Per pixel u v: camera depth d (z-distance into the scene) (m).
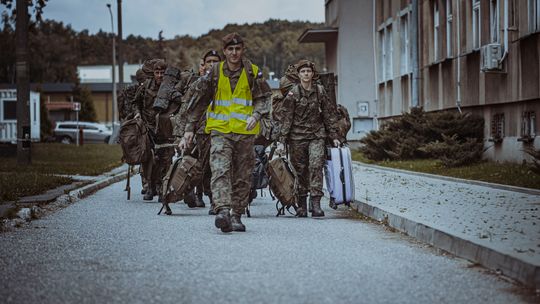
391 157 36.66
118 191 26.72
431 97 40.16
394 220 15.84
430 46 40.72
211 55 19.12
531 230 13.27
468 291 9.57
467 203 18.16
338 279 10.22
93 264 11.41
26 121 37.78
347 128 22.64
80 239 14.14
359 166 36.47
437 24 39.66
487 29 32.22
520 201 18.55
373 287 9.73
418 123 35.66
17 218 16.80
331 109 17.92
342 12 56.78
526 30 28.03
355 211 19.05
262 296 9.17
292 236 14.49
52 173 32.81
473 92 33.66
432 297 9.20
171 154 22.39
